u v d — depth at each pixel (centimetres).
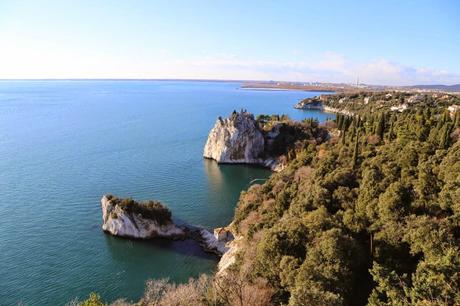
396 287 3038
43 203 8800
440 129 7950
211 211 9050
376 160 6719
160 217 7744
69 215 8200
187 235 7744
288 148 14725
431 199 4838
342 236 4009
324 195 5697
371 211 4822
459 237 3984
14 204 8662
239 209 7988
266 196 7800
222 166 14212
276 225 5050
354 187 6172
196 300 4047
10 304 5234
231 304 3731
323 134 16062
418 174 5488
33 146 14712
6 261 6275
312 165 9012
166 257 6800
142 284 5872
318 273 3569
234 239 7131
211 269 6384
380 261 4025
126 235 7356
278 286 4025
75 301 5266
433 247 3578
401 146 7219
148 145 16062
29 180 10444
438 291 2694
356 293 3691
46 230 7450
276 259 4138
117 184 10544
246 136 14788
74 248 6856
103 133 18400
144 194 9919
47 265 6241
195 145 16650
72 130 18838
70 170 11612
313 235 4322
